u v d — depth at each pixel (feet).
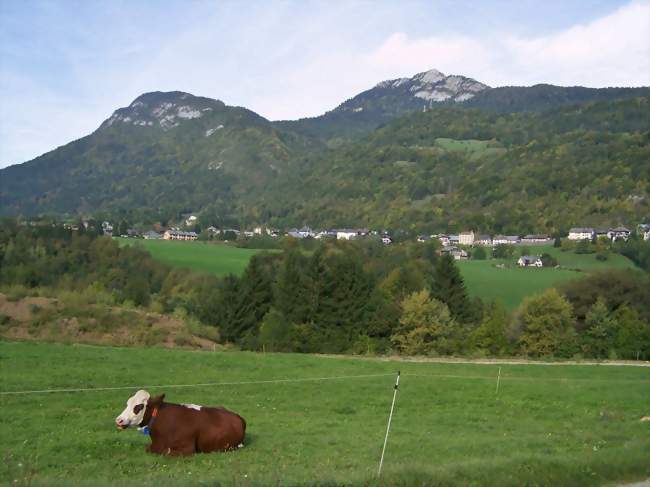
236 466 48.52
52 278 350.23
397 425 76.43
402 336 259.60
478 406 94.17
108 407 79.25
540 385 118.83
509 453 57.88
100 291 300.81
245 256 465.06
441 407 92.73
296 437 64.39
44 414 72.64
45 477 43.06
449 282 303.89
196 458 52.44
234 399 90.94
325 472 45.55
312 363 145.18
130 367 122.11
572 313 277.44
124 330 232.32
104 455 53.78
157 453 53.72
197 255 464.24
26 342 165.58
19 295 251.39
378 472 43.24
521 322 263.29
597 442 64.75
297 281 280.72
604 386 118.93
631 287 292.61
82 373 108.06
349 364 147.13
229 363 138.21
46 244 401.29
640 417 86.33
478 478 43.27
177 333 240.12
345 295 273.95
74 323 229.86
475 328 274.16
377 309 274.98
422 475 42.57
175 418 54.03
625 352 250.57
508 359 192.03
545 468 46.42
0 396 82.84
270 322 258.98
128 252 410.93
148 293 332.80
